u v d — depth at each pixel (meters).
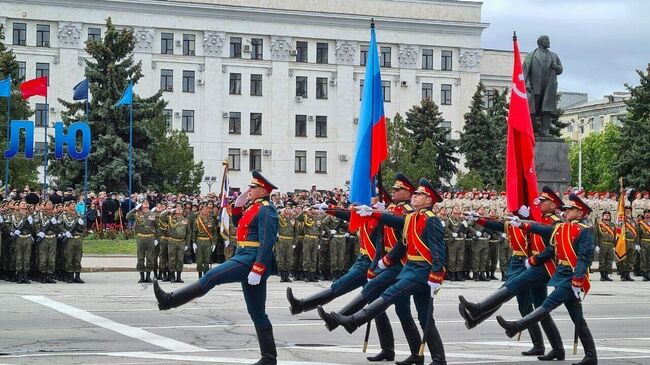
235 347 19.20
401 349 19.61
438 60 119.50
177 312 25.39
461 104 120.31
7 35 105.56
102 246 51.16
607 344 21.06
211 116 112.00
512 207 20.22
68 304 27.02
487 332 22.86
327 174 116.12
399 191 17.62
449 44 119.69
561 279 17.75
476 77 120.69
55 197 48.06
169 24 110.25
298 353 18.72
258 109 114.00
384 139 19.41
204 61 111.81
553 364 18.03
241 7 112.00
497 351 19.64
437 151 97.38
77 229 35.69
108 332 21.30
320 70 115.88
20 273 35.06
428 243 16.33
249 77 113.81
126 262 44.91
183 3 110.06
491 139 93.69
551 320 18.61
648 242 42.78
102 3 107.88
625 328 24.12
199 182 93.38
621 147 73.69
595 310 28.42
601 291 35.75
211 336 20.86
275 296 30.52
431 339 16.30
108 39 74.44
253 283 15.27
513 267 19.31
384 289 17.09
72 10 107.25
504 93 97.19
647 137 71.38
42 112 106.62
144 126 74.56
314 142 115.81
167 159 87.12
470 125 94.31
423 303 16.64
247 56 113.25
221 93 112.44
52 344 19.36
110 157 73.31
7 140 61.69
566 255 17.70
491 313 17.95
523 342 21.22
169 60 110.50
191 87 111.62
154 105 75.31
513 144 20.48
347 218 18.41
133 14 109.00
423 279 16.38
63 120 74.38
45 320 23.31
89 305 26.81
